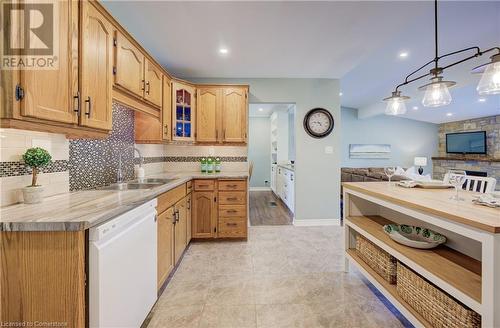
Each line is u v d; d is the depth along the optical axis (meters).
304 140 4.07
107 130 1.69
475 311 1.13
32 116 1.09
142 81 2.28
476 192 1.91
